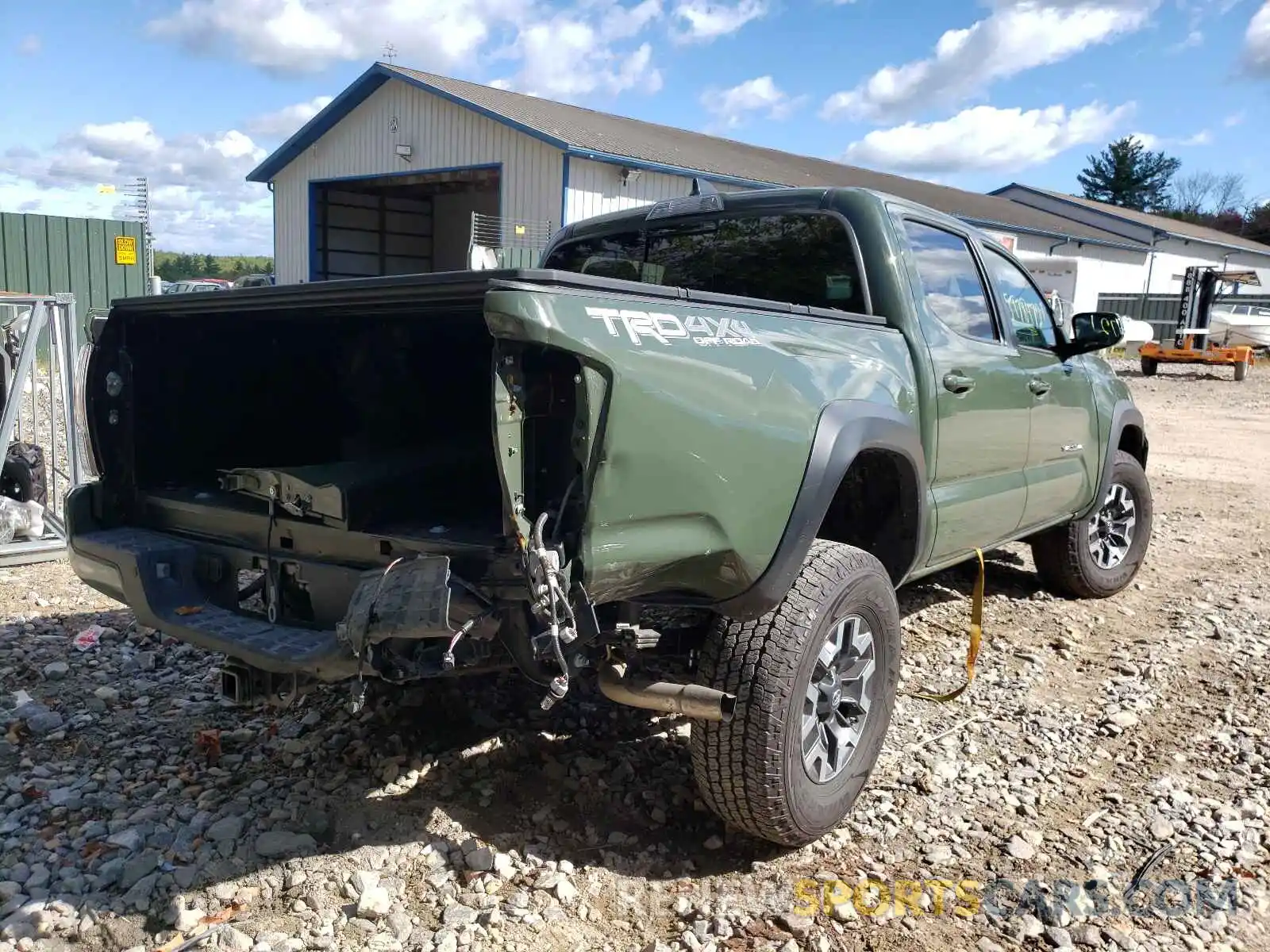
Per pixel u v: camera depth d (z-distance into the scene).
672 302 2.84
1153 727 4.15
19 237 17.19
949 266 4.30
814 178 25.66
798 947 2.71
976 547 4.46
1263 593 6.14
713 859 3.14
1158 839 3.28
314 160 23.64
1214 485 10.12
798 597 3.02
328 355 4.02
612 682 3.00
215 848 3.07
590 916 2.84
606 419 2.52
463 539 2.79
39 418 10.98
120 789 3.44
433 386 3.78
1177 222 50.38
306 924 2.75
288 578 3.15
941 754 3.86
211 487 3.74
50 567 6.08
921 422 3.80
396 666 2.65
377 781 3.51
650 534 2.67
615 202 18.69
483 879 2.97
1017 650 5.00
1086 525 5.61
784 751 2.94
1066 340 5.14
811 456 3.05
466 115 19.81
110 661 4.57
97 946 2.64
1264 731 4.10
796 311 3.33
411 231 27.19
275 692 2.99
